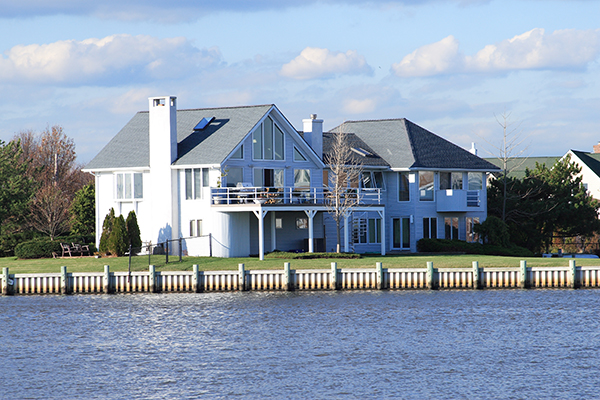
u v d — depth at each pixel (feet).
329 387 273.95
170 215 521.65
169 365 302.66
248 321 372.79
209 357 312.71
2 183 587.27
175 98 525.75
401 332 350.23
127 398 265.75
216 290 442.91
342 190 522.88
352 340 337.11
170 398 264.93
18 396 268.41
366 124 649.20
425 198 593.01
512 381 278.87
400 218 592.19
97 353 320.91
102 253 510.99
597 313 386.32
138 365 303.27
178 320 377.50
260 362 304.71
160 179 524.52
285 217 541.34
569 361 302.86
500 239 589.32
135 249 513.86
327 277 443.32
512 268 449.06
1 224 595.06
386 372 290.56
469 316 380.99
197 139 534.78
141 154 542.57
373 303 411.54
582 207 642.22
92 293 446.60
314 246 551.18
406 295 432.66
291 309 397.60
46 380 285.23
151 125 527.81
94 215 634.02
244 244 517.55
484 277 447.83
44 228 631.97
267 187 499.51
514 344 328.90
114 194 545.85
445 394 266.16
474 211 611.47
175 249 521.24
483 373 288.30
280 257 490.90
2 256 553.23
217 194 502.38
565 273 449.89
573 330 352.08
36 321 379.76
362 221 582.76
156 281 444.55
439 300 419.13
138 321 376.48
